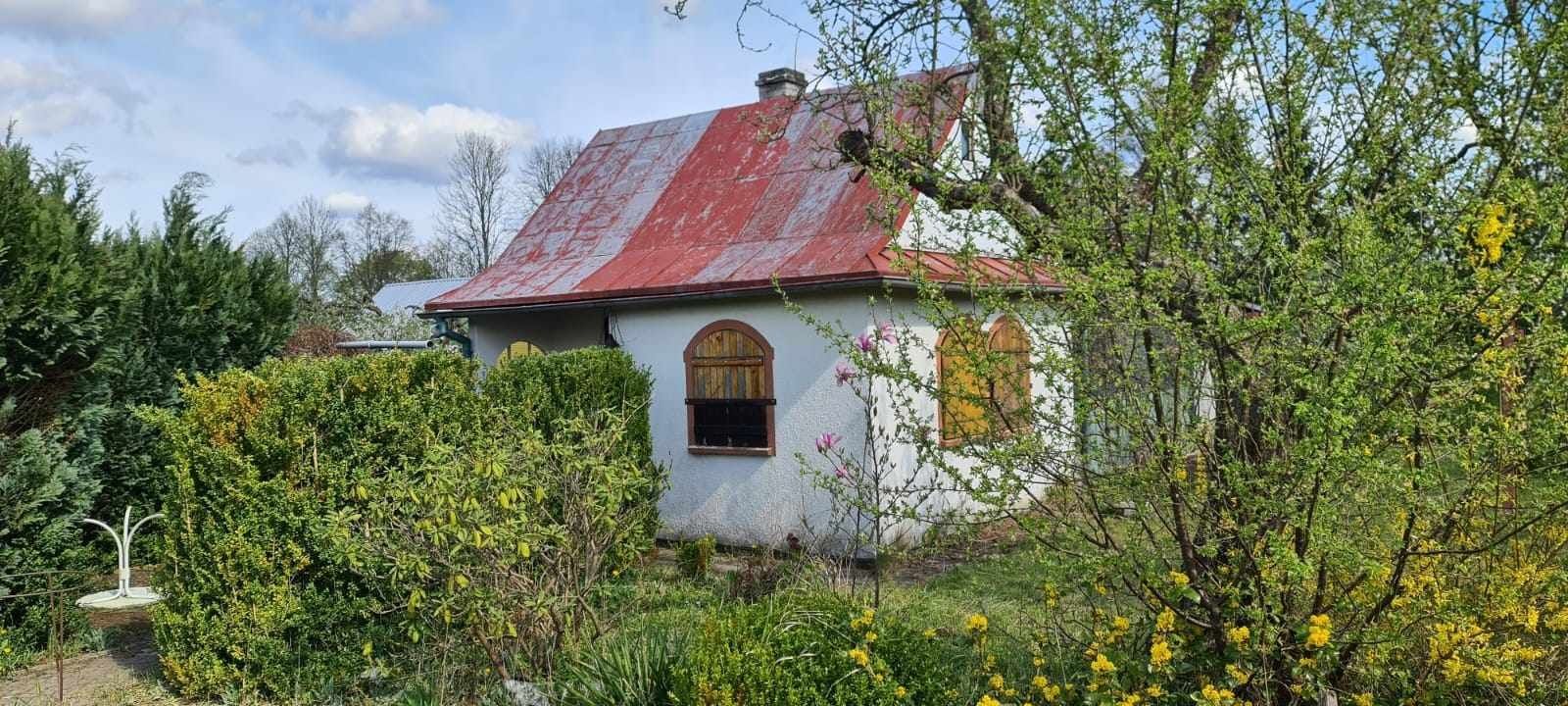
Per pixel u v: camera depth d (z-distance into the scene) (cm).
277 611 615
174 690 639
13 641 711
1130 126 421
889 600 690
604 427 827
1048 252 425
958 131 543
